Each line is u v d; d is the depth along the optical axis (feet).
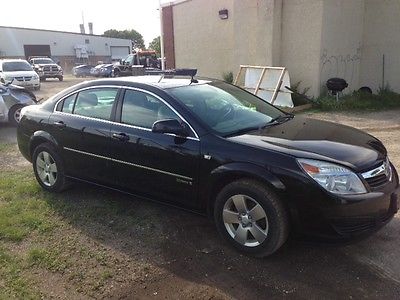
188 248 13.15
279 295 10.66
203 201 13.23
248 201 12.28
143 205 16.44
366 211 11.16
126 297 10.80
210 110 14.12
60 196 17.66
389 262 12.03
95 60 230.89
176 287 11.16
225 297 10.68
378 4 46.39
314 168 11.23
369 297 10.47
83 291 11.08
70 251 13.12
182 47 64.85
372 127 32.60
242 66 46.75
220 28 58.39
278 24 45.96
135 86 15.05
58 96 17.85
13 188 18.99
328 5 42.88
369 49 48.06
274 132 13.39
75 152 16.51
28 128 18.31
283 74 42.57
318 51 43.47
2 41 195.21
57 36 212.43
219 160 12.45
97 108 16.02
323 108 42.04
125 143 14.64
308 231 11.46
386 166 12.50
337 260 12.21
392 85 47.21
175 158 13.38
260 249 12.09
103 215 15.67
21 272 12.00
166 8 65.51
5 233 14.24
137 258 12.63
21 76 76.18
